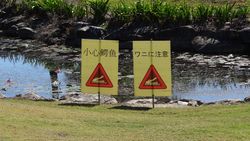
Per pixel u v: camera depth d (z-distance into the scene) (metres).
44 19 32.78
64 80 22.80
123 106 15.95
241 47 26.77
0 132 11.56
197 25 27.98
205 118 13.94
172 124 13.20
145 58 15.96
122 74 23.97
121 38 29.12
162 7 29.06
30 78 23.27
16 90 21.08
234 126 12.77
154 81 15.95
